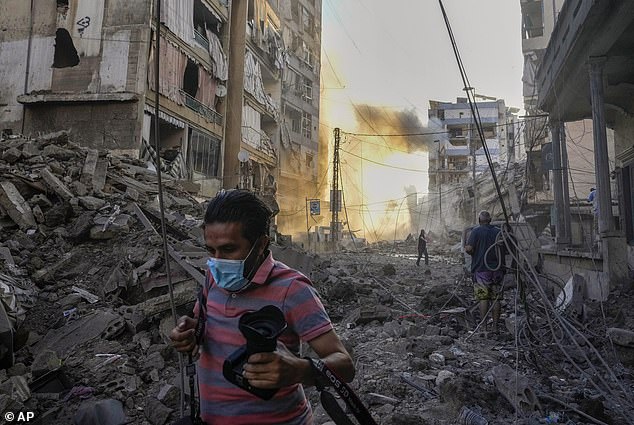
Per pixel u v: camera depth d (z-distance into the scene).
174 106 17.53
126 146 15.38
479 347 5.46
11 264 5.51
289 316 1.34
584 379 4.34
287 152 33.41
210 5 20.62
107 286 5.37
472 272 6.36
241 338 1.32
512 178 25.31
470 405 3.50
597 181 8.95
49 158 8.95
